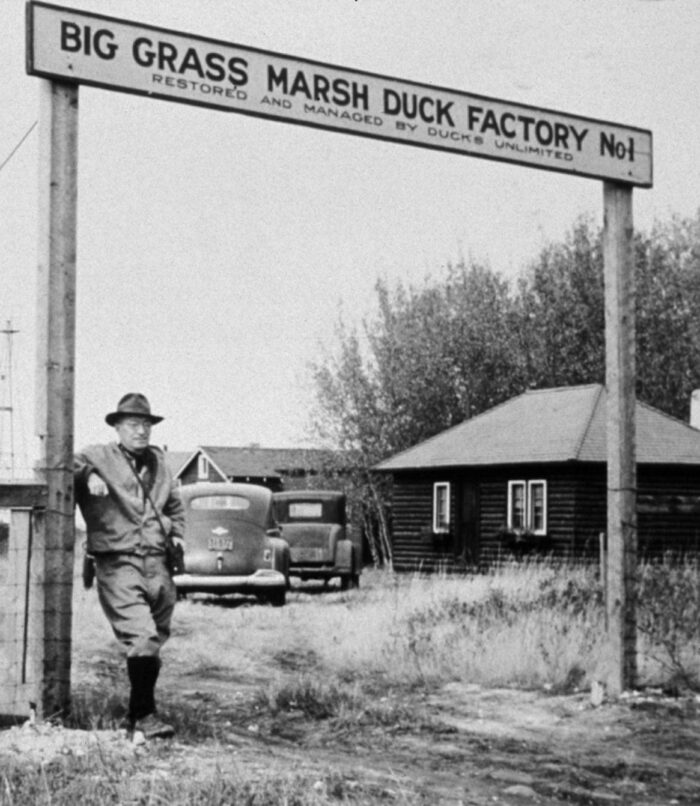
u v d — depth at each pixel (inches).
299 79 342.3
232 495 877.2
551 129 384.8
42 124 305.0
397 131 358.3
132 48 314.8
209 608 797.9
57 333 299.9
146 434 307.3
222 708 382.9
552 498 1181.1
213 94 327.6
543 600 559.2
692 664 412.2
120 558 298.2
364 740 329.7
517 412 1347.2
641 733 336.8
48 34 302.5
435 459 1326.3
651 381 1916.8
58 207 302.7
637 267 1941.4
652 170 402.3
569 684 420.5
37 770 246.4
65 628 297.3
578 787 276.8
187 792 230.4
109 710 315.0
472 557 1294.3
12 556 298.5
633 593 391.5
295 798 233.6
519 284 1930.4
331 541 1051.9
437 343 1772.9
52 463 296.5
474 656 456.8
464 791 268.4
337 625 639.8
